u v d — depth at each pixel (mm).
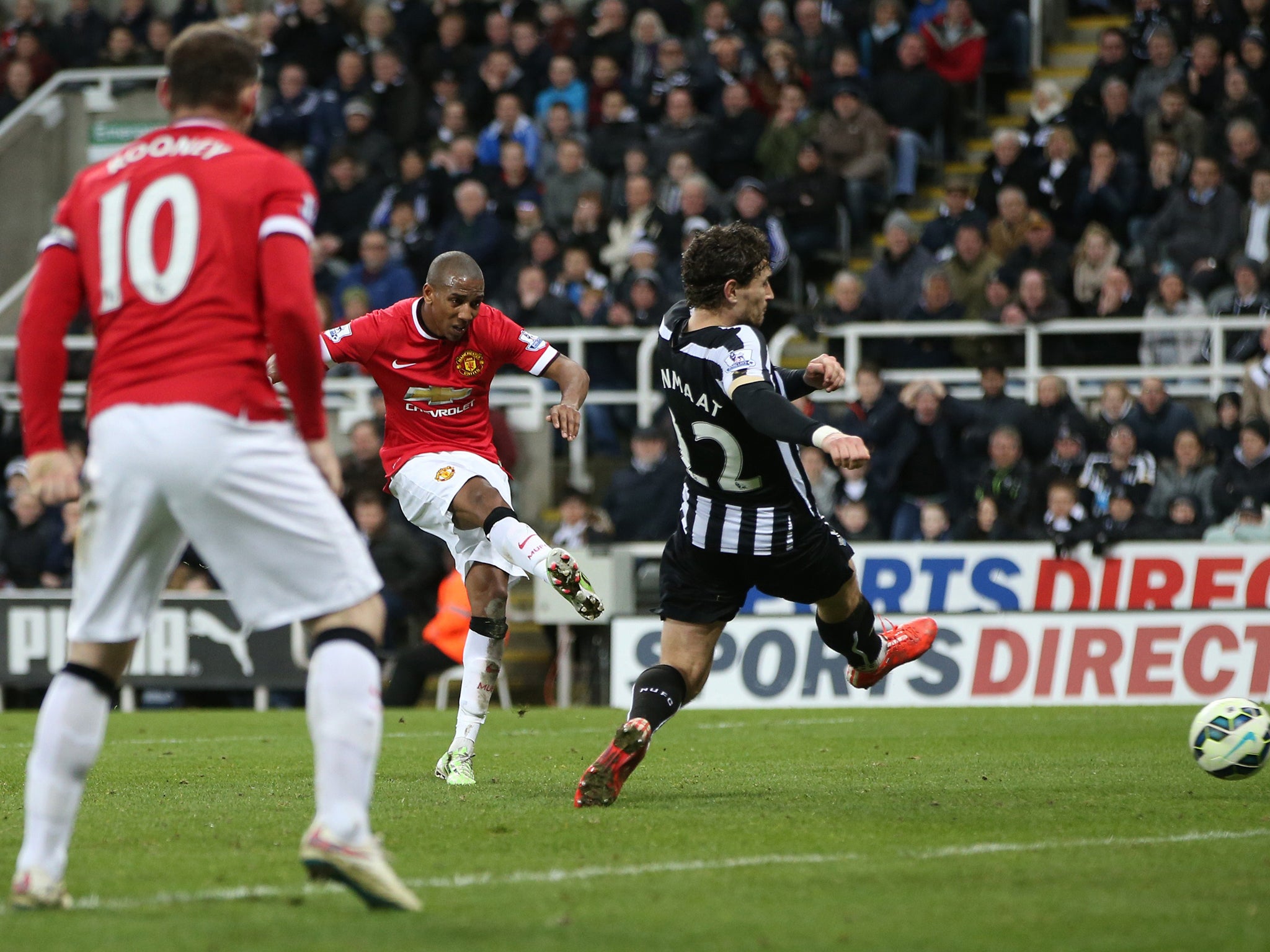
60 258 12906
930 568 43625
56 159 68500
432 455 23828
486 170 59344
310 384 12625
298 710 45000
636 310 52875
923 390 47500
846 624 20016
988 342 51094
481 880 14109
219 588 49656
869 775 23141
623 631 43875
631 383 54469
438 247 57500
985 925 12234
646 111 60594
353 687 12609
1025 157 54312
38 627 49062
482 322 24000
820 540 19109
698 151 58000
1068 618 41312
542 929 12031
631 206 56469
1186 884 13859
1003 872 14484
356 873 12438
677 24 63344
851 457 15938
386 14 65938
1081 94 55750
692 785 21828
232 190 12664
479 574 23266
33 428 12750
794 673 42094
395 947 11359
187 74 13219
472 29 66250
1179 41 56875
